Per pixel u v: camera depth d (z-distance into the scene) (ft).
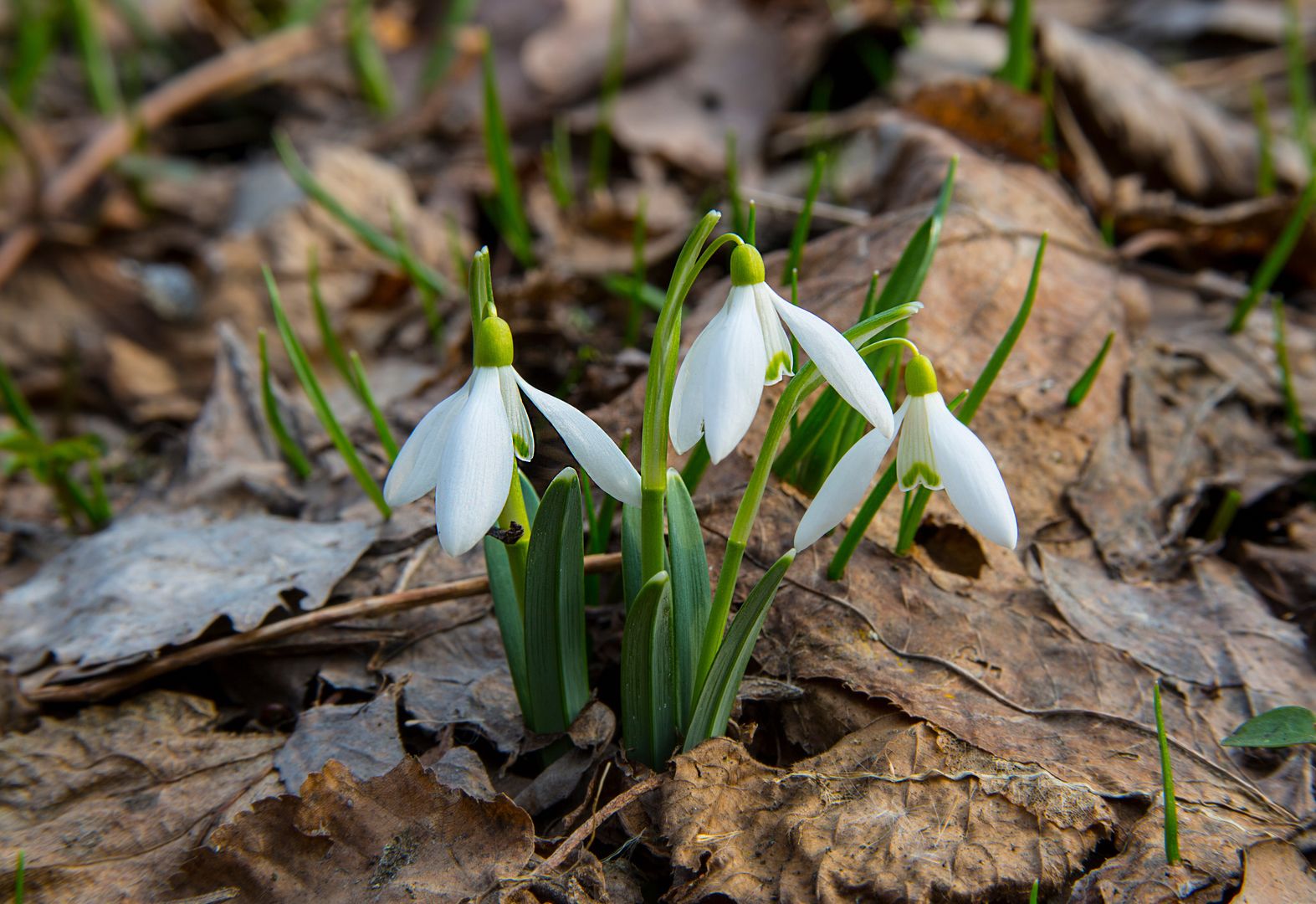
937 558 1.19
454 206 2.11
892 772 1.03
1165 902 0.96
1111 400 1.29
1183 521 1.24
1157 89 1.98
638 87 2.38
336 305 1.87
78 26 2.37
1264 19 2.53
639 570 1.03
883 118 1.71
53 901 1.03
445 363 1.59
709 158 2.20
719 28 2.43
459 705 1.11
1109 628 1.14
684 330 1.33
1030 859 0.99
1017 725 1.06
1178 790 1.03
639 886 1.01
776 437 0.94
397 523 1.24
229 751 1.10
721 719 1.03
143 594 1.20
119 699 1.15
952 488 0.90
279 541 1.24
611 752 1.06
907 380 0.92
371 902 0.99
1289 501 1.30
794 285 1.11
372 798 1.02
